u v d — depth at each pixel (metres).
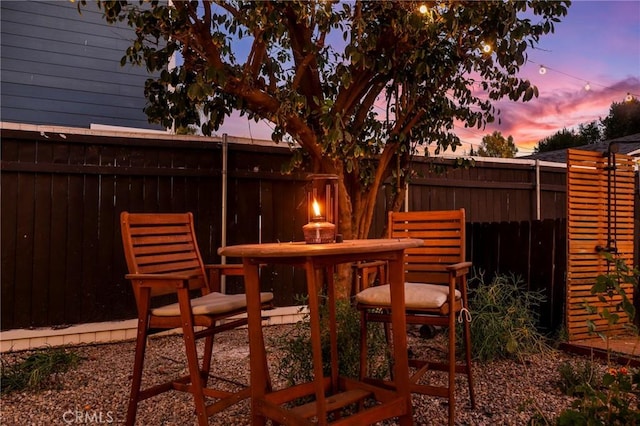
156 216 2.46
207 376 2.60
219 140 4.46
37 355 3.22
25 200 3.84
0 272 3.74
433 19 3.08
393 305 1.99
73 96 6.02
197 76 2.72
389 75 3.66
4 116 5.65
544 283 4.12
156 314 2.19
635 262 4.33
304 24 3.35
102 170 4.05
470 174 5.59
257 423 1.89
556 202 6.22
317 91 3.65
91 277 4.03
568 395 2.67
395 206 4.01
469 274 5.00
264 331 4.32
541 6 3.28
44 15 5.89
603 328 3.89
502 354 3.46
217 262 4.43
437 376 3.09
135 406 2.17
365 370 2.39
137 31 3.11
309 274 1.71
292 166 3.55
